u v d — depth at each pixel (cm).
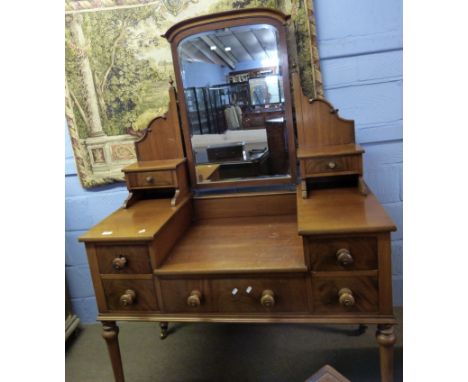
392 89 142
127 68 148
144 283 108
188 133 140
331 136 131
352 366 138
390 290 95
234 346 158
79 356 162
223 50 132
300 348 152
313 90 141
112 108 153
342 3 136
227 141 140
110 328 115
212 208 145
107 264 109
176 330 173
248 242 121
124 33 145
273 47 129
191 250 118
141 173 132
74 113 154
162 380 142
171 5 140
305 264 98
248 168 141
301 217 103
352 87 143
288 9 135
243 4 137
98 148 158
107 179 161
